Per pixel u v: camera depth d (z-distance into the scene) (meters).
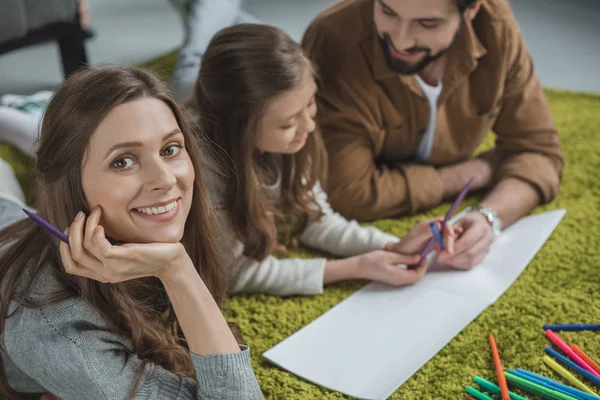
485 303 1.23
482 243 1.31
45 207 0.85
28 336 0.86
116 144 0.77
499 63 1.39
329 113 1.44
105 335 0.88
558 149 1.50
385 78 1.39
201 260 0.98
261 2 2.77
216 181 1.21
